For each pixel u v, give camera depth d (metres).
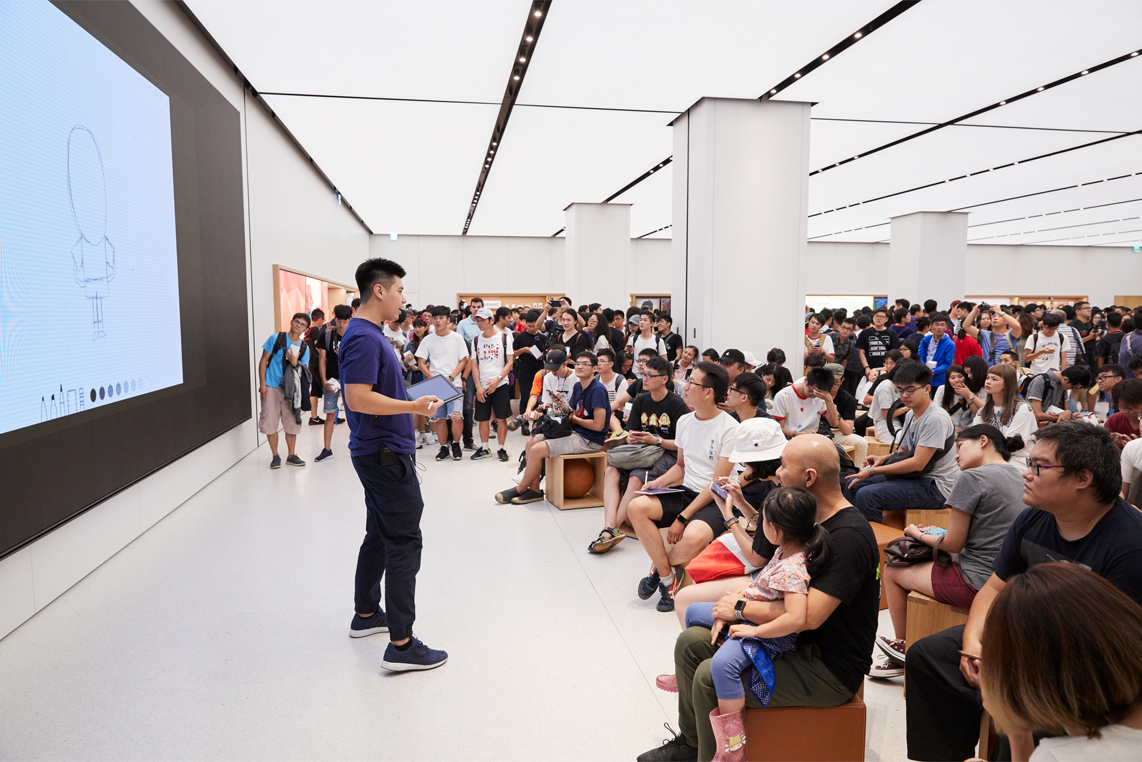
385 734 2.17
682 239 7.90
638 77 6.51
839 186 11.67
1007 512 2.22
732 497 2.54
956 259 14.59
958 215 14.52
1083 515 1.68
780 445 2.97
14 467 2.60
